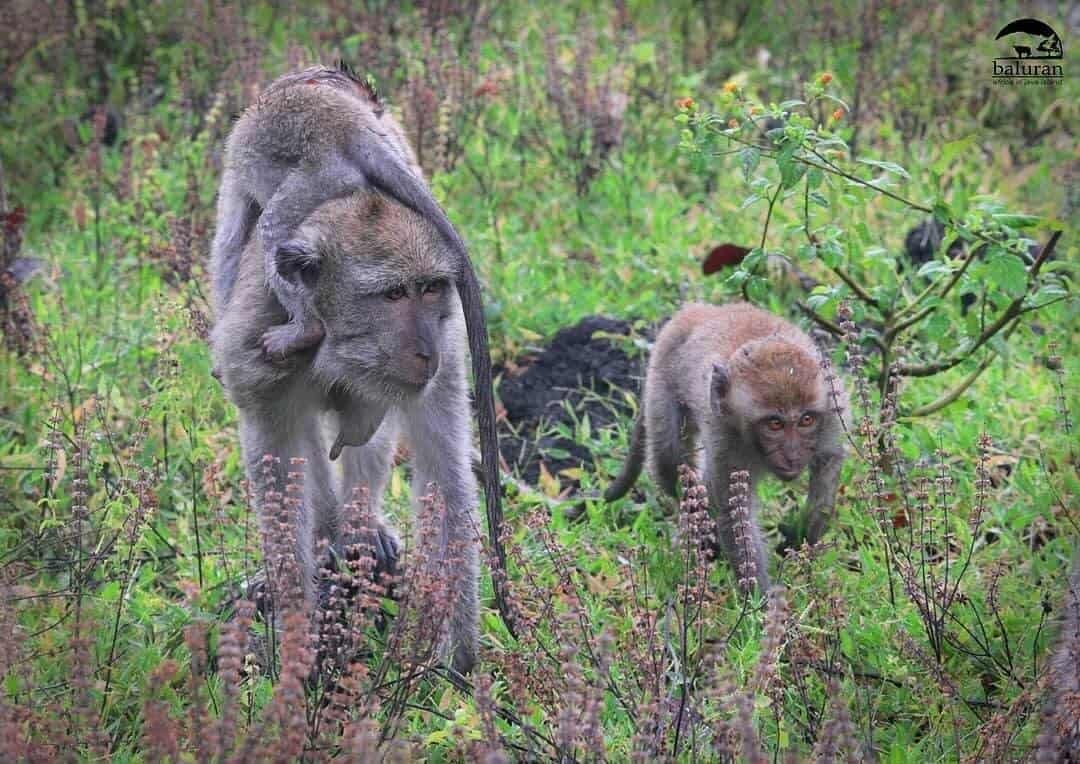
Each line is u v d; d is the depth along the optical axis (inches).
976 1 799.7
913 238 613.9
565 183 689.0
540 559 439.8
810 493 453.4
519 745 343.6
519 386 554.6
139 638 399.5
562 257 634.2
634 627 367.2
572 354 564.4
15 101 742.5
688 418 487.5
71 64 768.9
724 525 442.9
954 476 469.7
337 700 325.1
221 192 422.9
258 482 387.9
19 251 584.7
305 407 393.4
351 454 433.7
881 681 378.3
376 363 370.6
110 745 344.2
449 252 375.6
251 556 425.1
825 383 437.7
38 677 369.1
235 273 408.2
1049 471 478.0
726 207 647.1
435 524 377.1
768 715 349.1
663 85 751.1
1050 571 420.5
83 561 413.1
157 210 647.8
